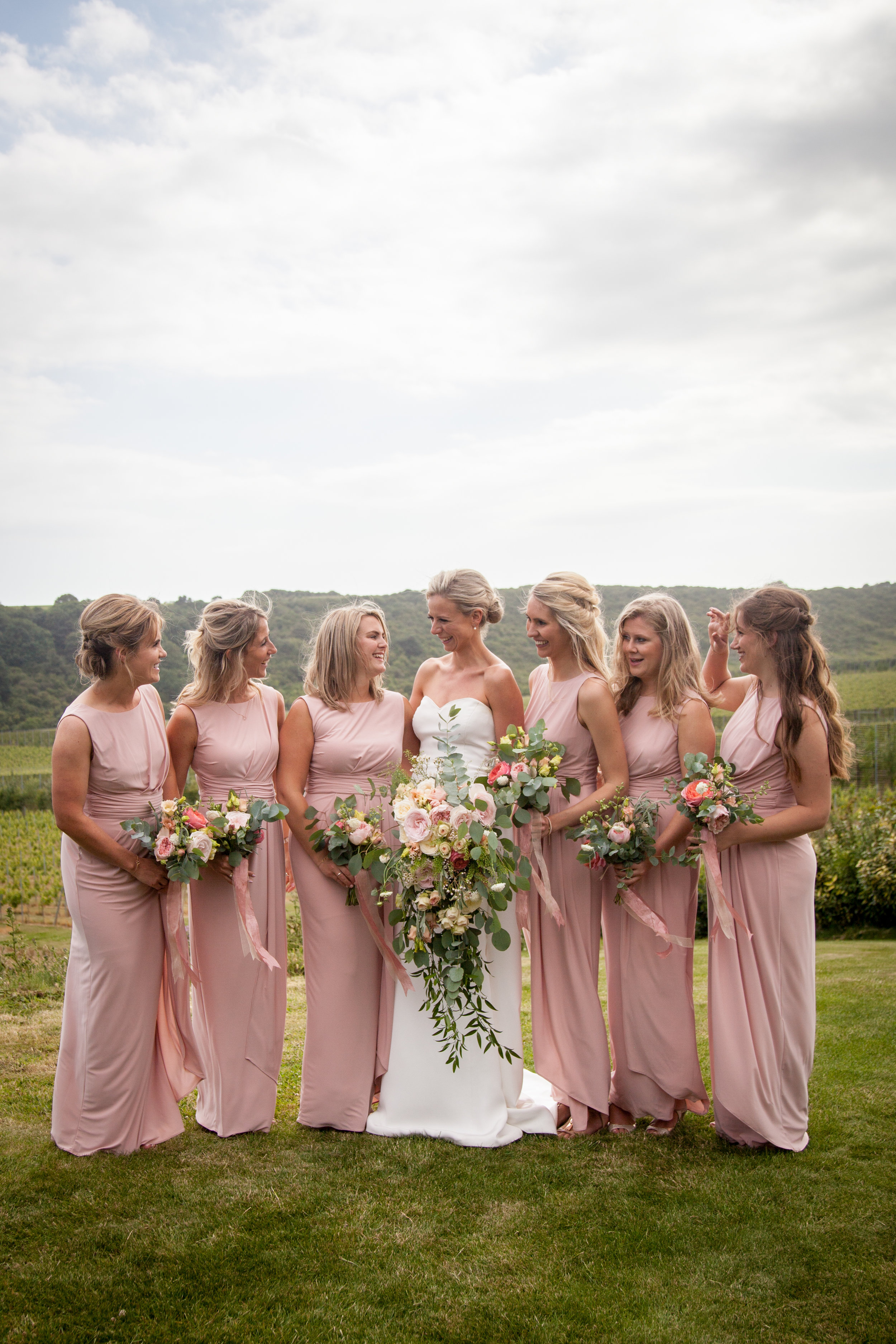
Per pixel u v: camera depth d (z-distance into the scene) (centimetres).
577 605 380
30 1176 325
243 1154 347
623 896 357
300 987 668
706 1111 374
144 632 347
